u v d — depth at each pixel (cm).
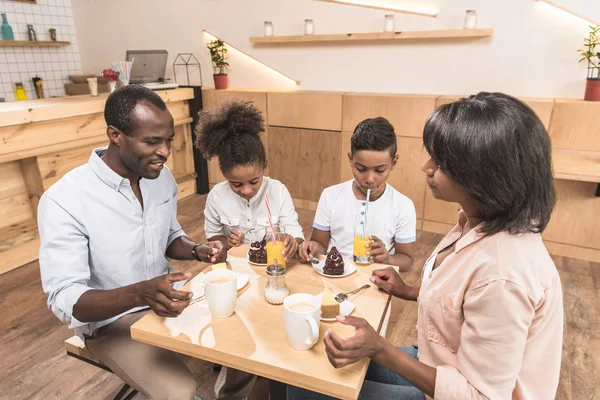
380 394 104
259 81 410
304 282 123
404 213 169
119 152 124
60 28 476
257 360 87
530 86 304
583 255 294
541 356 82
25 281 260
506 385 78
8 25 422
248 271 129
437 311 91
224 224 185
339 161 360
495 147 74
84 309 109
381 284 117
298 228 182
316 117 357
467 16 302
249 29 394
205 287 102
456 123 77
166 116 121
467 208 87
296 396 108
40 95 459
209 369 183
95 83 322
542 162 76
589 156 265
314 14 361
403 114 321
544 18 287
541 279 78
